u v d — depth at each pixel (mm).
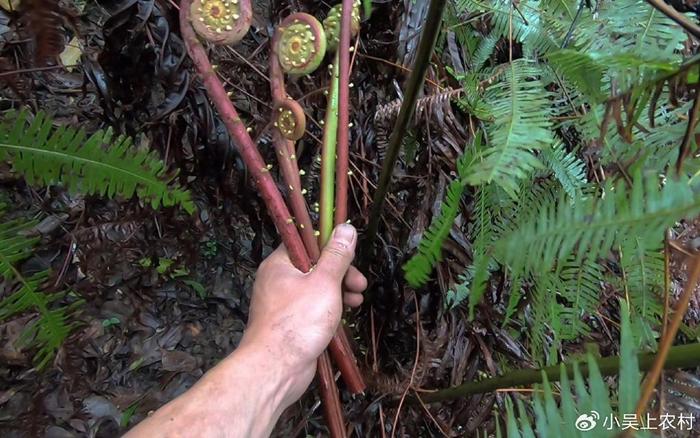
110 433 677
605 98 343
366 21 588
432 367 604
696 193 275
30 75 594
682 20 274
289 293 436
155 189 482
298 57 422
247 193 588
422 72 395
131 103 557
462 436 600
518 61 440
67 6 527
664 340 227
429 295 611
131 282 725
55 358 598
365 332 635
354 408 605
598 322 643
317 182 650
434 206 565
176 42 523
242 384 387
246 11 387
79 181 478
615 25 399
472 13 570
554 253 297
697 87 253
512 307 444
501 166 317
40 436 597
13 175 624
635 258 439
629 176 378
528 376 445
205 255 775
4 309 480
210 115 559
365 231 564
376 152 608
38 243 610
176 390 729
